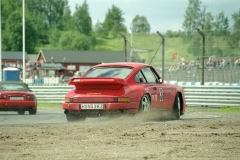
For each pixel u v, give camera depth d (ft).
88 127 76.74
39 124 84.38
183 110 103.04
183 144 57.00
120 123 83.46
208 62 256.73
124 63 94.48
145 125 79.51
